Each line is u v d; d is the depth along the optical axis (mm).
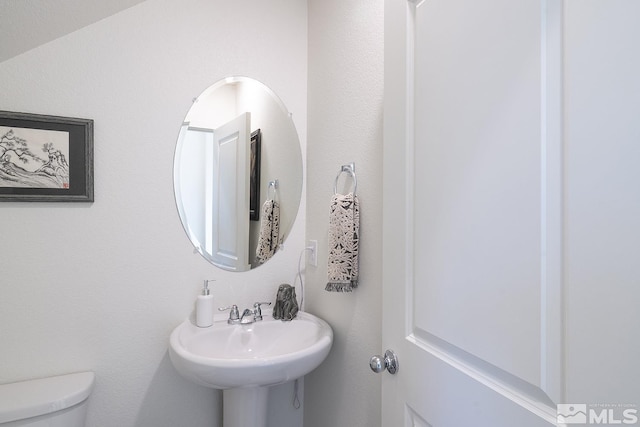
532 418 547
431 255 782
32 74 1222
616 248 444
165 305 1412
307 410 1627
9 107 1194
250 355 1404
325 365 1464
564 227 511
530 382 555
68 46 1268
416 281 831
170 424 1415
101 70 1312
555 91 524
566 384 504
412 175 850
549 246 530
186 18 1441
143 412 1374
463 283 690
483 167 646
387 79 933
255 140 1574
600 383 460
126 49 1347
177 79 1429
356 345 1254
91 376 1254
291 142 1650
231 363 1067
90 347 1301
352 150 1295
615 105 446
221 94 1509
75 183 1266
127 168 1353
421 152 815
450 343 724
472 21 672
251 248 1571
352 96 1300
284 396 1634
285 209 1639
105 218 1321
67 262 1271
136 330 1366
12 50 1199
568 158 505
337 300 1383
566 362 504
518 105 580
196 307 1408
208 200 1486
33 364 1227
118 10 1334
